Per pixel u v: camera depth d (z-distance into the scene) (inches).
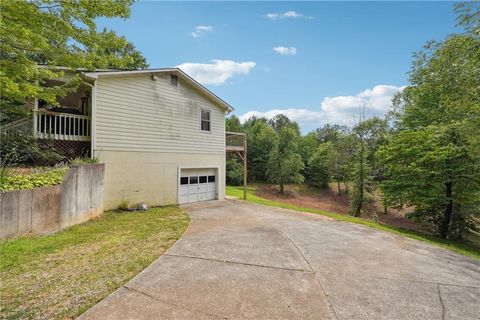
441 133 430.6
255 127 1499.8
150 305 107.6
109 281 129.6
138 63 746.2
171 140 418.0
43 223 208.8
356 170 731.4
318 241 215.0
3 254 157.6
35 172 238.7
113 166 345.7
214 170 501.7
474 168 417.7
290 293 122.2
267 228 256.5
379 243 215.9
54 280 130.0
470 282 143.6
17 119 301.9
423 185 473.1
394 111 781.3
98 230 238.1
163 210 362.6
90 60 236.7
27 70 205.9
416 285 136.7
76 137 323.9
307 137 1456.7
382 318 104.0
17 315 98.2
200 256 169.9
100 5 205.2
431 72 429.7
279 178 1120.2
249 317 101.0
